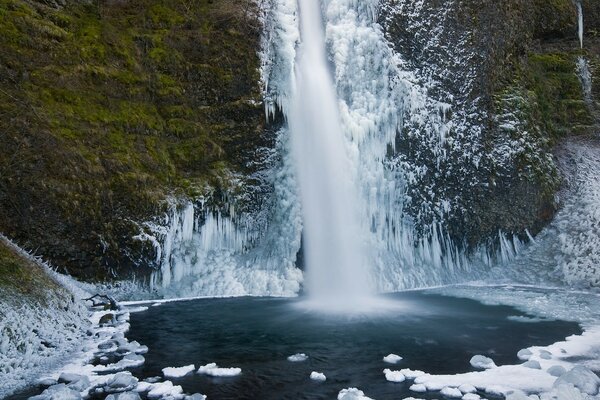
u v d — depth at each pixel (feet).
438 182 42.09
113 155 35.53
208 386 18.94
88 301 31.63
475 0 45.06
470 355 22.38
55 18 37.19
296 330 26.81
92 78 37.11
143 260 35.47
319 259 38.34
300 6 44.27
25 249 31.86
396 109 41.73
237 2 43.09
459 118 43.34
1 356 20.29
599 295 35.81
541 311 30.99
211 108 41.45
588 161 49.24
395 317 29.63
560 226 43.78
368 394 18.08
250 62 41.68
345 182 39.47
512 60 47.73
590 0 61.26
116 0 42.29
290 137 41.14
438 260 41.68
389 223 40.57
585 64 58.29
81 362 21.66
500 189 43.57
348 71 42.42
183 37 41.93
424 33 43.73
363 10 43.73
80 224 33.45
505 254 43.39
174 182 37.99
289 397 17.94
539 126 47.67
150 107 39.45
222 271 37.86
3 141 31.65
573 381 17.78
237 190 39.91
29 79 33.96
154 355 22.70
